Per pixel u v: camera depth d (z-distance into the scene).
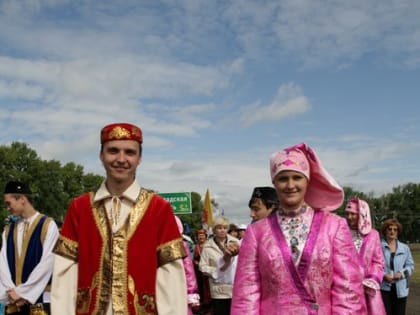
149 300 3.44
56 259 3.56
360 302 3.53
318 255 3.53
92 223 3.53
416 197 111.88
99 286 3.40
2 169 63.69
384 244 8.44
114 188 3.61
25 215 6.07
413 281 18.22
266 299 3.61
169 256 3.53
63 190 71.69
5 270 5.92
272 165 3.83
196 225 98.44
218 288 7.48
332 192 3.91
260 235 3.72
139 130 3.64
